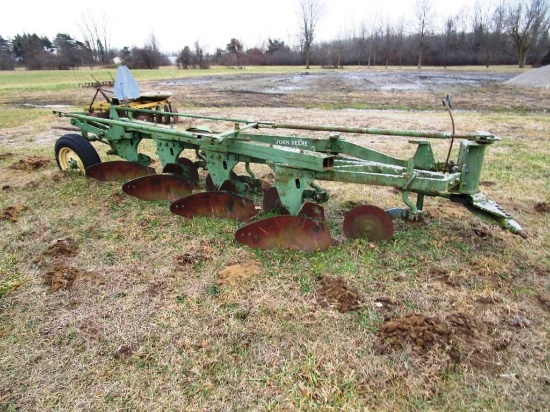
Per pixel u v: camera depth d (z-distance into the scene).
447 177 3.54
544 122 11.28
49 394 2.35
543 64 43.94
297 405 2.24
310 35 60.50
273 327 2.83
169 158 5.27
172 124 11.75
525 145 8.28
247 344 2.69
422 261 3.69
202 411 2.22
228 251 3.88
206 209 4.65
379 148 8.27
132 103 10.40
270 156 4.03
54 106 16.73
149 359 2.58
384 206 5.02
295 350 2.62
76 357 2.60
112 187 5.67
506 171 6.44
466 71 41.94
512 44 52.66
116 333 2.80
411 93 20.81
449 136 3.69
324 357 2.55
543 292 3.25
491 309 3.03
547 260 3.72
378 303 3.08
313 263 3.64
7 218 4.74
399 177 3.62
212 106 16.23
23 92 22.64
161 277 3.47
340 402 2.26
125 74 8.16
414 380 2.38
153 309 3.05
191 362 2.54
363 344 2.66
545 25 48.25
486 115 13.12
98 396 2.32
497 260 3.71
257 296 3.17
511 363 2.52
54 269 3.59
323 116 13.27
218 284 3.36
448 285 3.34
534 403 2.25
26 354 2.63
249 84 27.50
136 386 2.38
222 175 4.71
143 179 5.08
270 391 2.33
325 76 35.78
